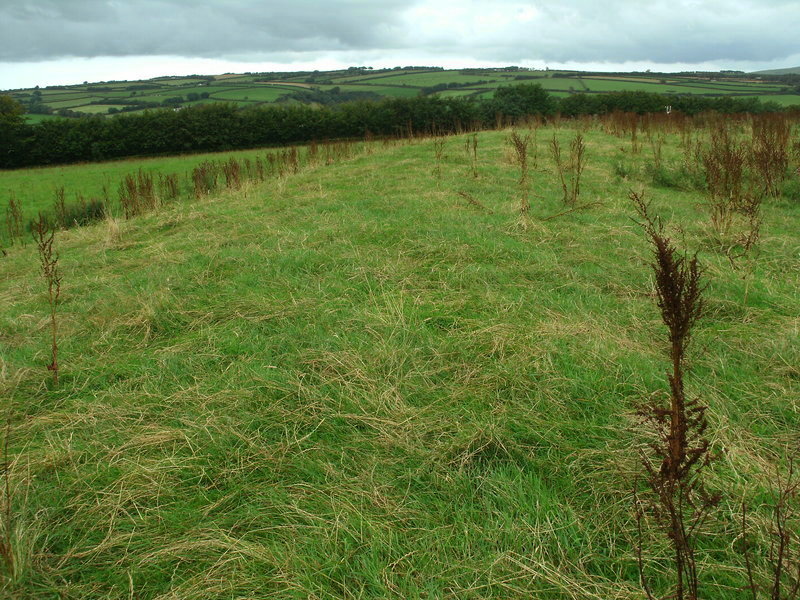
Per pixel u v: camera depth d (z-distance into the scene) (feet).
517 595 6.57
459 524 7.75
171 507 8.38
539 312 14.39
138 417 10.77
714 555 7.01
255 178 47.75
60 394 11.98
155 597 6.87
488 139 57.57
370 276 17.33
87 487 8.81
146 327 14.84
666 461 6.04
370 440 9.67
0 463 9.50
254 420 10.33
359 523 7.78
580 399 10.50
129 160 109.81
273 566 7.17
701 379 10.89
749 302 14.64
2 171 101.45
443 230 21.35
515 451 9.22
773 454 8.72
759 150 30.35
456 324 13.92
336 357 12.26
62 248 27.37
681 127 53.88
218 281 18.01
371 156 53.78
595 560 7.04
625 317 14.03
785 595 6.19
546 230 21.03
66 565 7.41
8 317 16.66
